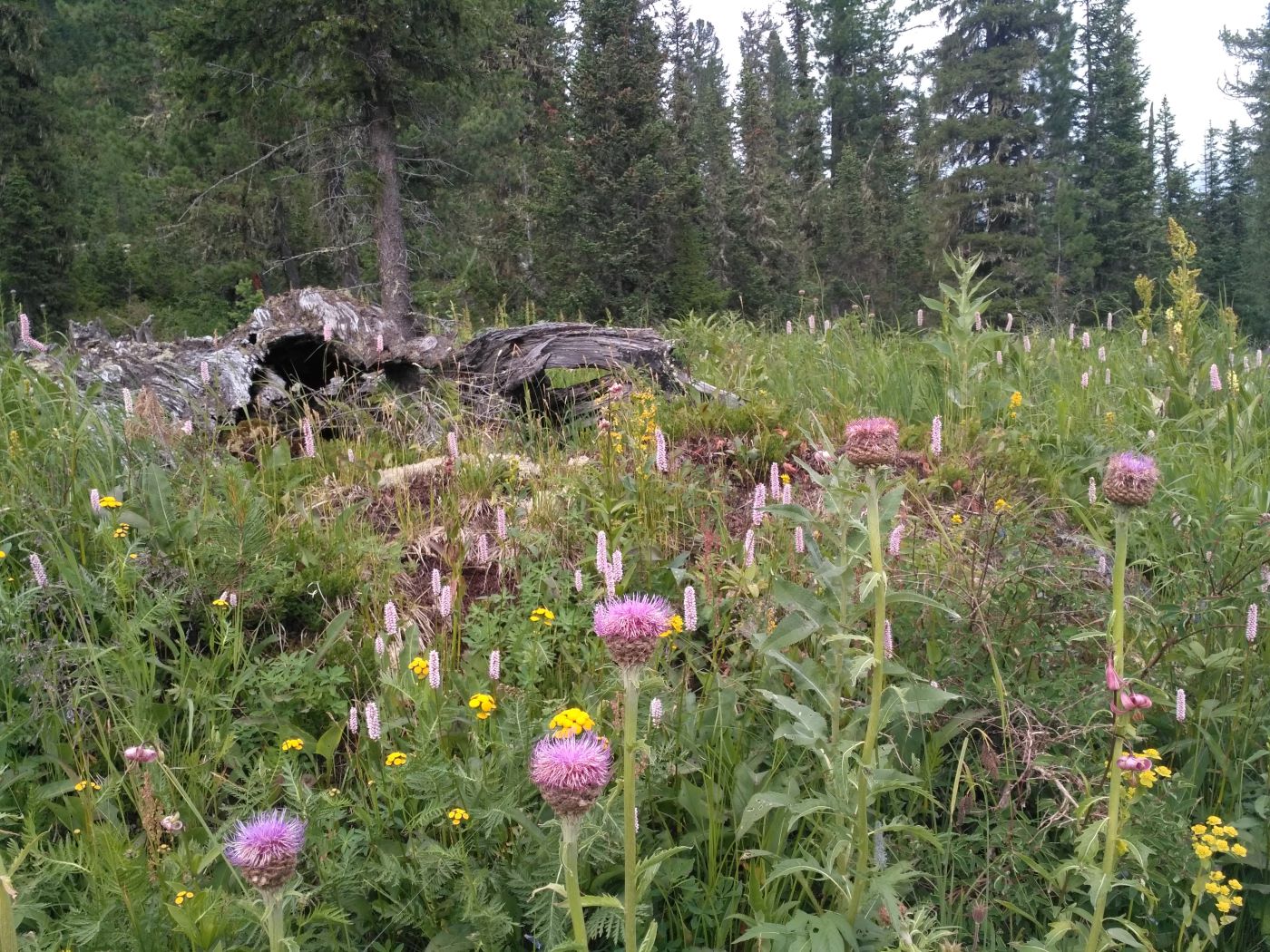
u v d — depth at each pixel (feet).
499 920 7.74
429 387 22.09
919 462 16.56
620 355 21.45
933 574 10.66
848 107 188.85
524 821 8.21
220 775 9.71
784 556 12.20
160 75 58.80
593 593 12.13
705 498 15.12
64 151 99.50
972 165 127.54
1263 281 131.13
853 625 8.39
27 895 7.69
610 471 15.05
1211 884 7.78
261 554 12.79
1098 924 7.18
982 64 129.70
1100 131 156.25
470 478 16.17
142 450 15.30
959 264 19.33
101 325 21.93
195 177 83.35
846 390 20.89
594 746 6.18
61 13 137.08
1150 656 10.21
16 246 91.81
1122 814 7.68
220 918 7.44
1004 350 22.59
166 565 12.48
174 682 10.93
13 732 9.62
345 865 8.16
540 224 83.56
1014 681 9.94
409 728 10.02
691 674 11.21
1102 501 13.33
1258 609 10.50
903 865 7.27
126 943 7.48
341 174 61.26
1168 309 22.21
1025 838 8.55
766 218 103.09
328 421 19.67
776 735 8.04
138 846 8.46
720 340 26.66
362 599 12.70
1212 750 9.43
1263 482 15.08
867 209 115.34
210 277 87.56
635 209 81.82
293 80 55.77
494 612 12.46
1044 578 10.91
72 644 11.06
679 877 8.49
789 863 7.68
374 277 81.51
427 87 55.72
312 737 10.52
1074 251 127.24
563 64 103.19
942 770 9.72
